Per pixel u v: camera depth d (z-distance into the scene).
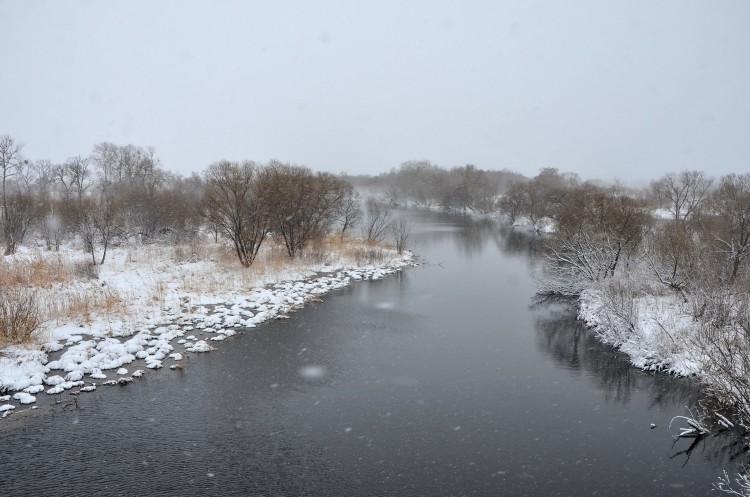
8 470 9.64
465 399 13.38
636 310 17.67
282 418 12.11
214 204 27.80
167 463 10.09
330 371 15.06
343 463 10.32
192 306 20.20
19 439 10.70
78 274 22.97
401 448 10.93
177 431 11.32
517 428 11.91
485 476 9.98
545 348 17.44
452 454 10.74
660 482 9.91
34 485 9.23
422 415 12.45
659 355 15.62
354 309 22.05
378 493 9.37
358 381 14.41
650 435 11.68
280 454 10.57
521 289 26.95
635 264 22.23
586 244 24.02
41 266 23.14
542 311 22.36
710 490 9.69
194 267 27.03
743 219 23.48
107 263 26.69
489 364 15.91
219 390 13.47
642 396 13.70
